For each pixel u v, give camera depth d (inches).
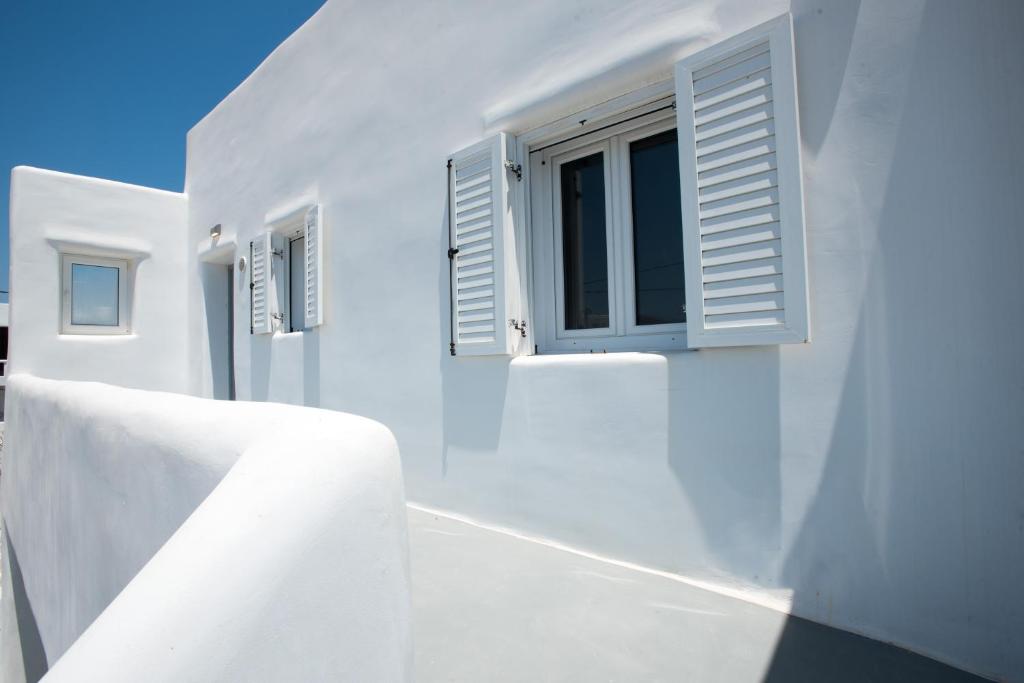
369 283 167.5
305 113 199.9
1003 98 67.4
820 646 74.2
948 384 70.9
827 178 80.1
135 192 286.0
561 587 93.6
